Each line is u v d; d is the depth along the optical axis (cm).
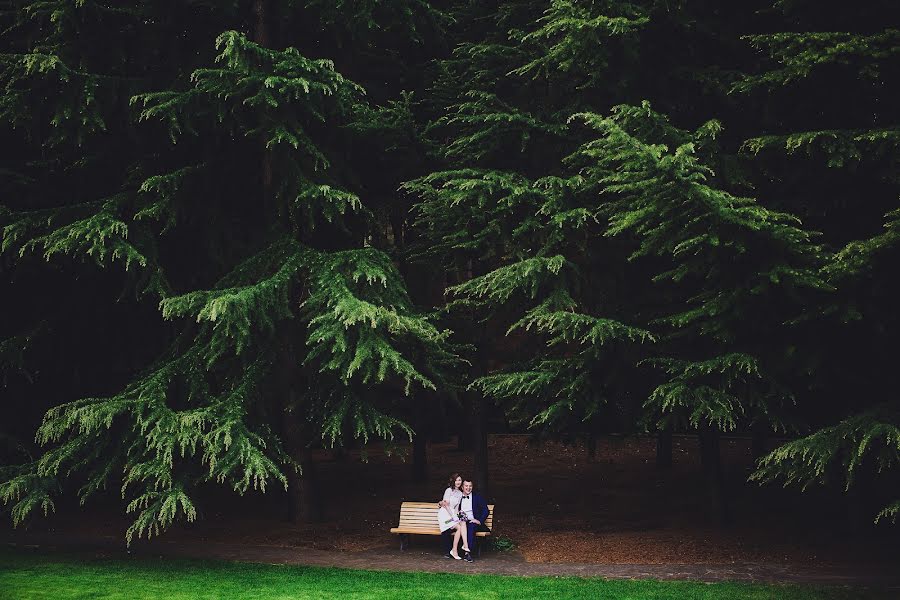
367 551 1374
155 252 1341
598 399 1304
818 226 1303
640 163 1098
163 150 1516
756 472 1175
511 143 1525
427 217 1481
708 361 1174
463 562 1288
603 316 1387
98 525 1565
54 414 1195
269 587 1082
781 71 1196
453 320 1553
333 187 1456
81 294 1531
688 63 1430
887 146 1140
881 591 1054
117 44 1396
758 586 1089
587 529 1523
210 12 1520
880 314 1123
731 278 1167
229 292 1248
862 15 1227
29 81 1292
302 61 1277
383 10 1498
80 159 1511
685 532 1465
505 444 2628
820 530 1450
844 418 1229
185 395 1305
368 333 1227
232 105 1365
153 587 1069
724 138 1412
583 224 1359
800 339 1200
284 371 1527
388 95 1822
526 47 1570
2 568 1176
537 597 1034
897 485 1519
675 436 2700
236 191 1581
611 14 1359
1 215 1291
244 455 1143
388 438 1395
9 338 1510
